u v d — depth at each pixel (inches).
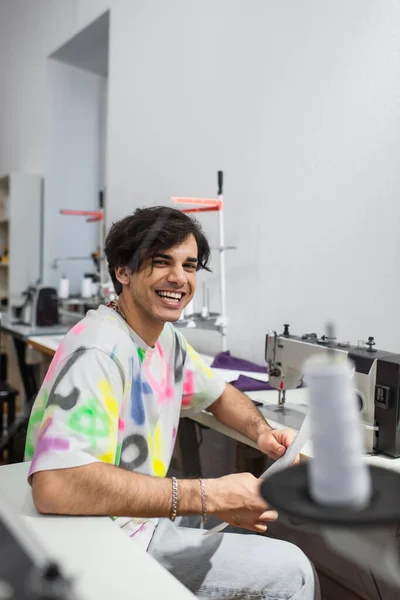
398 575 22.6
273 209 93.5
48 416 33.9
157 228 40.4
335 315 82.1
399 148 72.4
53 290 141.9
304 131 87.0
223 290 98.2
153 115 129.5
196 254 42.8
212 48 108.3
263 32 95.0
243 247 100.7
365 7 76.8
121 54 143.6
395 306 73.2
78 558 27.4
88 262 202.7
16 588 16.1
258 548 39.0
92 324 39.5
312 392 15.0
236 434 54.2
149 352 43.1
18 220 191.3
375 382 46.4
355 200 78.6
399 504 15.2
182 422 71.3
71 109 197.6
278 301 92.9
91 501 32.4
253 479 36.2
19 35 212.7
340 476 14.8
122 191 144.3
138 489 33.8
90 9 159.5
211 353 108.4
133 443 40.6
